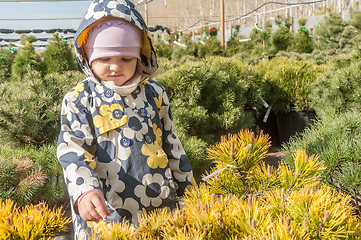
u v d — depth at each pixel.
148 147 1.26
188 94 3.40
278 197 0.87
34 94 3.18
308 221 0.74
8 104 3.10
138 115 1.27
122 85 1.27
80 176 1.08
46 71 5.78
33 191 2.20
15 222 0.77
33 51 5.96
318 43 10.29
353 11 10.88
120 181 1.21
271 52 9.02
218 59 4.02
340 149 1.79
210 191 1.02
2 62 8.55
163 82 3.43
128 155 1.22
